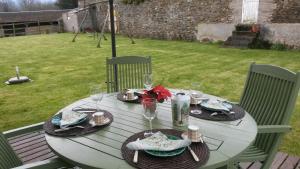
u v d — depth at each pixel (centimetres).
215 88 505
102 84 556
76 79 605
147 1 1380
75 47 1159
